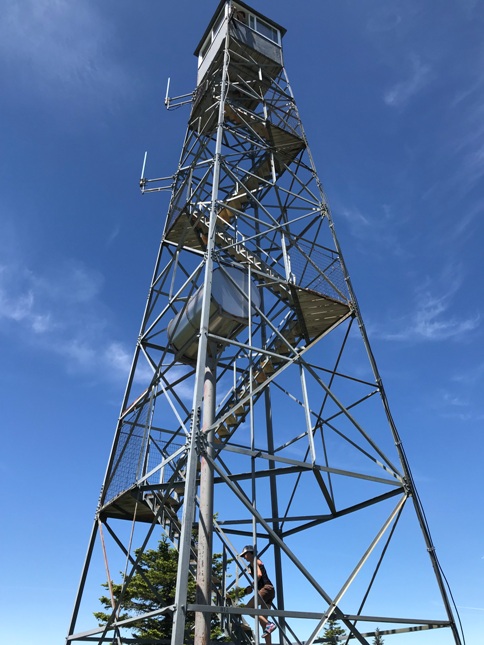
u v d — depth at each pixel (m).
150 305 15.34
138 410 13.46
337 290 14.24
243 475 11.59
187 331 13.89
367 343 13.49
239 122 18.94
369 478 11.13
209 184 17.31
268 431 14.55
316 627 8.88
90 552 12.84
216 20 20.94
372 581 11.36
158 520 13.08
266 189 17.98
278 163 18.03
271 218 14.57
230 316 13.42
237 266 13.71
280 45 20.89
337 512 12.54
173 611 8.34
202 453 9.17
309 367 12.00
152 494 12.95
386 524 10.59
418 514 11.17
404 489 11.39
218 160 13.77
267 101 18.69
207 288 11.02
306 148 17.91
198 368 9.94
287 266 14.12
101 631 11.05
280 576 12.77
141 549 11.32
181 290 13.55
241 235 16.05
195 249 17.38
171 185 17.52
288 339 14.98
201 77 20.16
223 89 16.09
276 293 14.73
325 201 15.99
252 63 18.88
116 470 13.24
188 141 18.30
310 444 11.13
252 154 18.20
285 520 13.01
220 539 13.10
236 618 12.27
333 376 13.79
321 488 11.90
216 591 12.94
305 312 14.30
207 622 10.38
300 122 18.42
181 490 13.04
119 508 13.85
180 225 16.23
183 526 8.21
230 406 14.14
